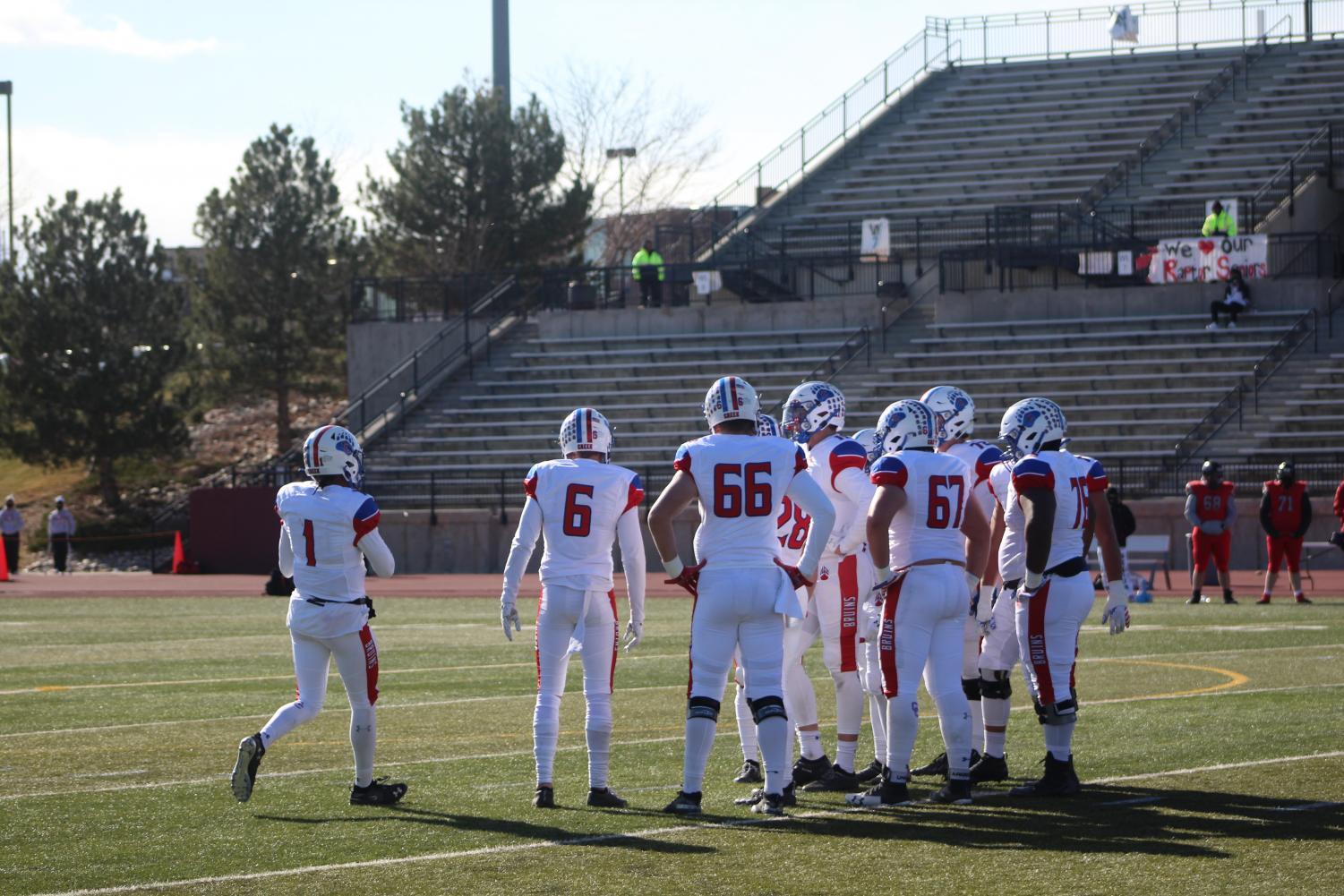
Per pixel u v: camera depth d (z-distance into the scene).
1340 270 46.22
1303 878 8.23
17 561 46.56
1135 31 59.91
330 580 10.44
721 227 59.28
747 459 9.88
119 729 14.30
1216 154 52.44
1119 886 8.11
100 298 56.31
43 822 10.02
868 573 11.34
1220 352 42.16
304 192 62.00
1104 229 47.78
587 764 12.27
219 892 8.16
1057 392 42.28
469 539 41.78
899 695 10.36
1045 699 10.66
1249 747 12.52
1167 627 23.81
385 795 10.55
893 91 61.16
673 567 10.02
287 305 60.19
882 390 44.03
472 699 16.36
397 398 50.06
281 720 10.30
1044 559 10.52
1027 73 60.75
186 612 29.69
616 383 47.66
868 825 9.78
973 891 8.05
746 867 8.61
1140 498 37.66
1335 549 35.91
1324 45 57.31
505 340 52.28
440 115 63.06
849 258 50.16
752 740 11.51
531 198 64.12
